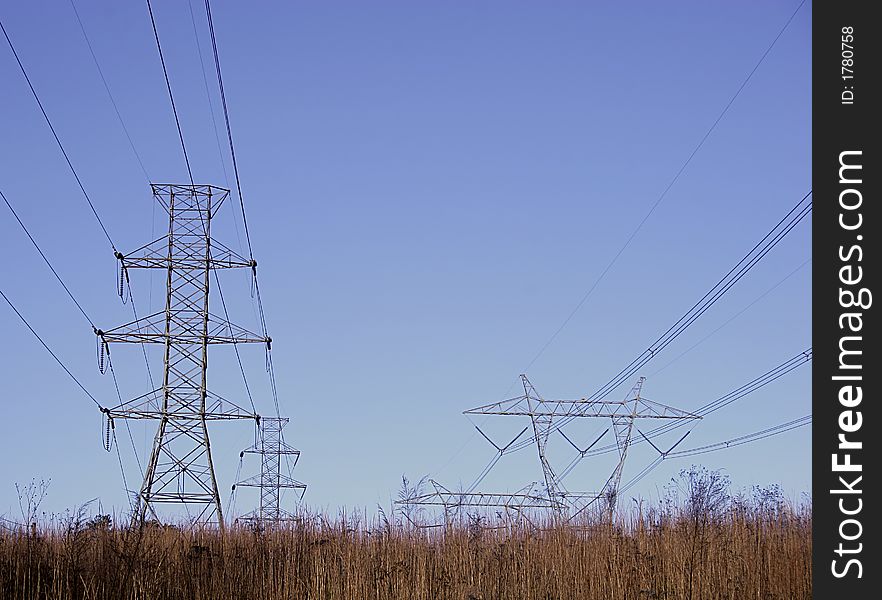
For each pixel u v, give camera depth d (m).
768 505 37.81
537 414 44.25
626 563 30.98
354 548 30.62
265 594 28.55
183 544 29.78
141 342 39.84
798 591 31.38
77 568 26.05
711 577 30.98
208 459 39.72
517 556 31.11
